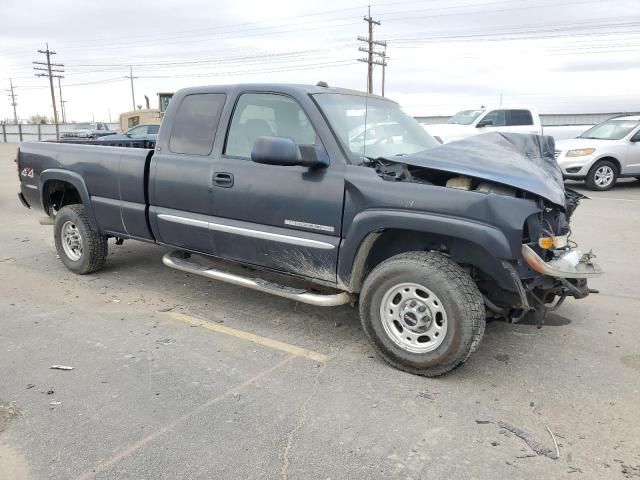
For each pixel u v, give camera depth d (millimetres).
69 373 3666
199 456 2791
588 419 3180
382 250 4051
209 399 3352
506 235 3275
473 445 2914
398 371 3748
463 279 3461
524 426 3100
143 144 7492
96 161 5406
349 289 3904
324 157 3842
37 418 3113
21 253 6945
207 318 4711
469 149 3871
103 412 3188
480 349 4125
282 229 4109
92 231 5688
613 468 2734
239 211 4312
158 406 3262
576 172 13141
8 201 11961
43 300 5125
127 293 5355
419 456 2814
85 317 4703
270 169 4121
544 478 2656
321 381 3598
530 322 4066
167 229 4902
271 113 4254
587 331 4484
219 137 4500
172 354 3980
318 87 4344
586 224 8883
